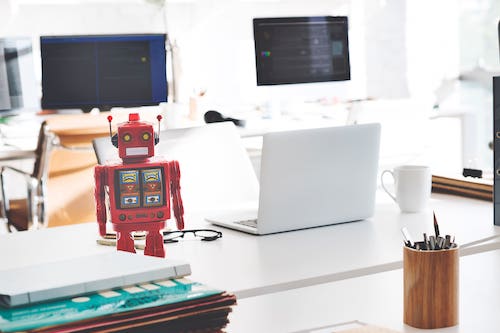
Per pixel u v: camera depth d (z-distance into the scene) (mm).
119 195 1419
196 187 2434
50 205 3199
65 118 3174
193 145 2465
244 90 4762
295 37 4328
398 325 1174
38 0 4238
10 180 3928
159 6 4508
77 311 892
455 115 4395
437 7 5227
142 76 4141
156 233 1466
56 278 982
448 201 2166
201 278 1439
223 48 4691
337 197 1877
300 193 1817
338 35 4461
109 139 2365
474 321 1175
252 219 1941
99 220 1446
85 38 4000
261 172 1753
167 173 1438
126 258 1102
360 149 1876
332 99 4793
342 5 5012
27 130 3814
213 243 1736
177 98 4426
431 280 1143
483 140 4609
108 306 909
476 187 2178
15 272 1030
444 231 1785
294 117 4309
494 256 1555
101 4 4383
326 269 1488
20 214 3438
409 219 1939
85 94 4043
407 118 3689
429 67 5246
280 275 1452
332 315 1229
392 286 1390
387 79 5172
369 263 1526
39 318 868
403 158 3748
